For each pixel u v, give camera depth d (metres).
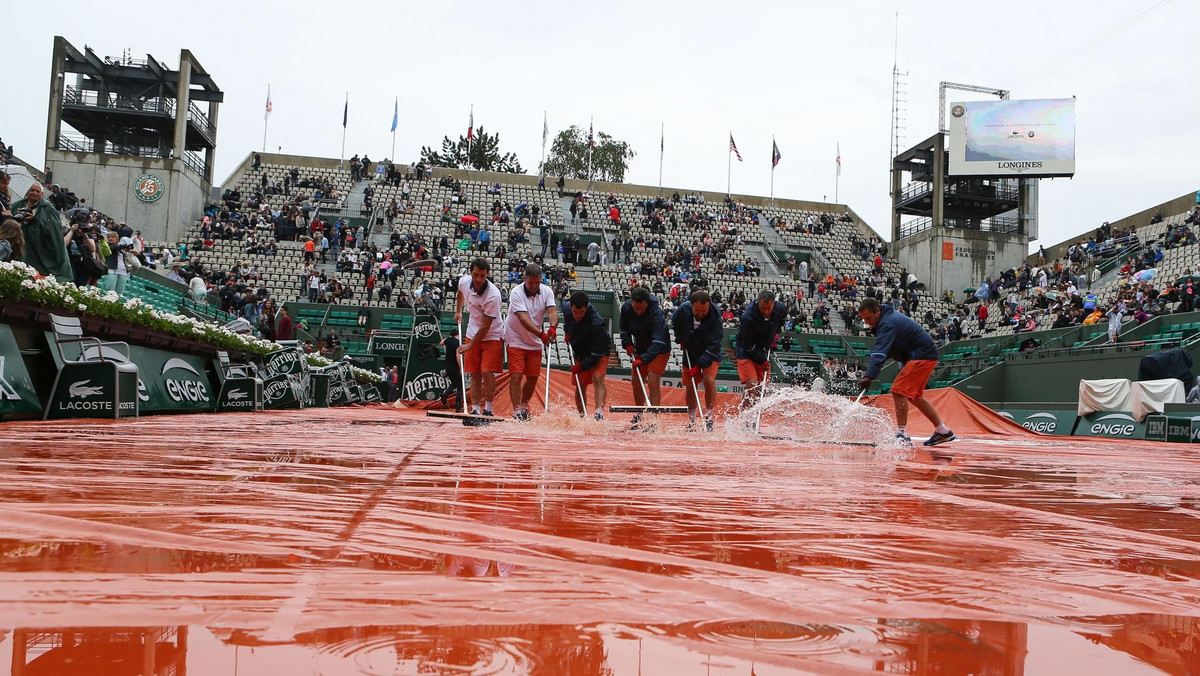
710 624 0.65
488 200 36.56
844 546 1.17
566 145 55.72
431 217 34.56
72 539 0.95
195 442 3.12
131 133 33.03
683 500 1.74
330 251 29.47
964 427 12.00
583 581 0.82
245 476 1.87
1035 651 0.62
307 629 0.58
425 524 1.21
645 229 36.53
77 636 0.54
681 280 31.48
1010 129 34.50
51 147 29.27
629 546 1.09
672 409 6.36
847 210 41.72
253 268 27.64
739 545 1.14
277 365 10.24
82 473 1.80
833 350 27.84
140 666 0.46
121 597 0.66
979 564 1.06
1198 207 28.27
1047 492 2.44
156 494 1.45
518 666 0.50
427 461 2.59
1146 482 3.07
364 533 1.08
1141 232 30.69
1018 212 36.09
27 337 5.42
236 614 0.62
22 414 4.99
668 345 7.30
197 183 31.78
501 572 0.85
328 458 2.55
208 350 8.45
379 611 0.65
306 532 1.08
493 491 1.77
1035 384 22.50
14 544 0.90
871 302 6.64
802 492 2.04
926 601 0.80
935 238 35.31
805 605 0.75
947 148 35.66
